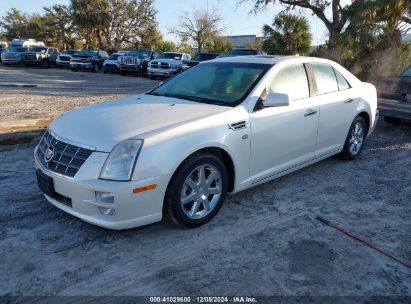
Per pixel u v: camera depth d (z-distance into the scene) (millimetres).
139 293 2781
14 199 4188
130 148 3168
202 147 3488
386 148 6801
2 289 2768
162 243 3426
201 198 3660
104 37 51375
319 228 3789
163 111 3832
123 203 3111
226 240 3510
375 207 4309
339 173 5375
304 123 4605
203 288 2852
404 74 8469
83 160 3211
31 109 9383
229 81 4391
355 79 5785
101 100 11477
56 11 55000
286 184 4914
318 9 22078
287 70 4582
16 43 35969
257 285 2900
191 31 44125
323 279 2990
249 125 3928
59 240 3422
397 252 3402
